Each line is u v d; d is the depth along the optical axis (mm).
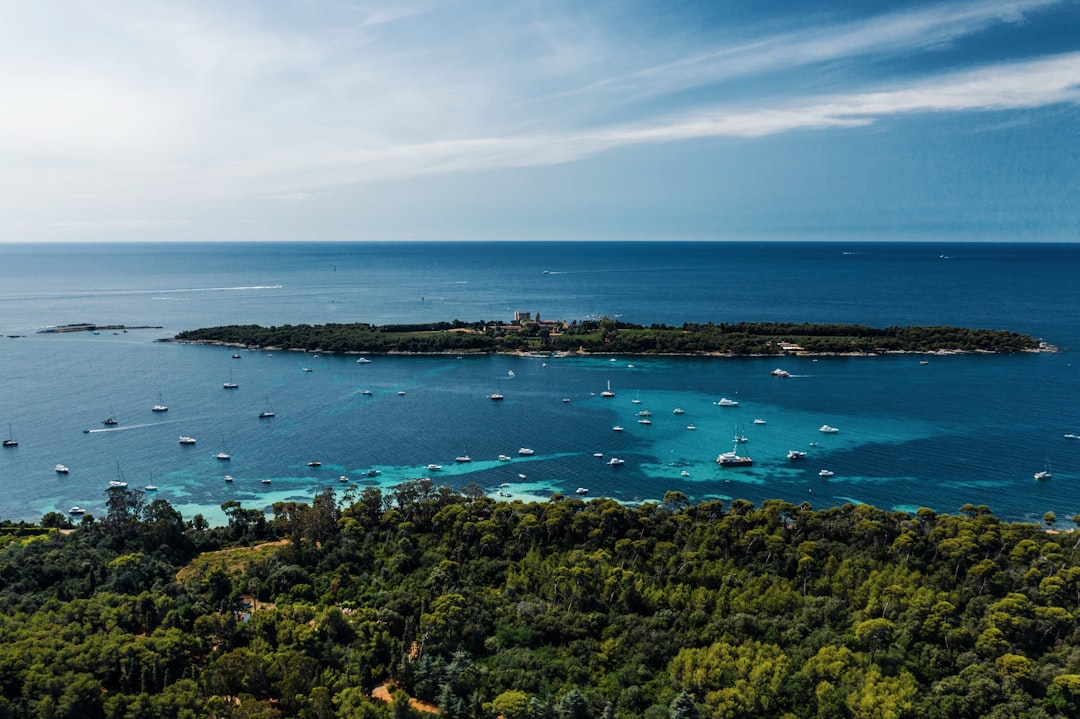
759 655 111500
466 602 128250
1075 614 121000
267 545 168875
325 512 166250
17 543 160500
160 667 106688
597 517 159000
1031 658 113188
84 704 98250
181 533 166125
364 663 112438
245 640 120188
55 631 113875
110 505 168750
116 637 113125
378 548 156875
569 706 99312
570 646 118625
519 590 139250
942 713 100062
